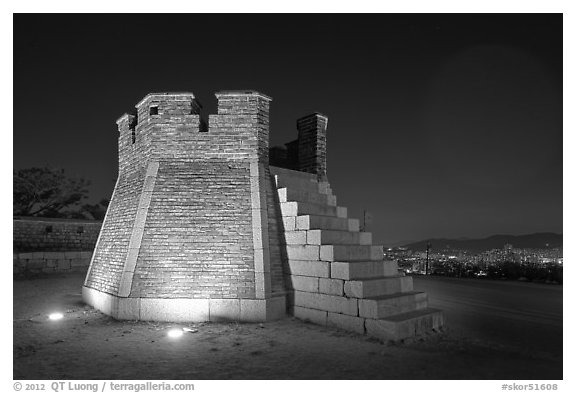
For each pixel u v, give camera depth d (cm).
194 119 1061
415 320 801
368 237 1051
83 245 1941
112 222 1136
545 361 659
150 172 1030
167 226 966
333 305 864
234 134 1060
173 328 842
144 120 1098
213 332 815
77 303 1129
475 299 1364
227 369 611
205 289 902
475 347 738
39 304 1114
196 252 938
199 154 1052
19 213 2336
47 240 1836
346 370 607
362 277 880
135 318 894
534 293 1538
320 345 736
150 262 931
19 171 2338
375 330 784
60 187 2409
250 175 1031
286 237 995
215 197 998
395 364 634
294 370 607
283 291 955
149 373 593
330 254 884
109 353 688
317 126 1338
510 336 824
